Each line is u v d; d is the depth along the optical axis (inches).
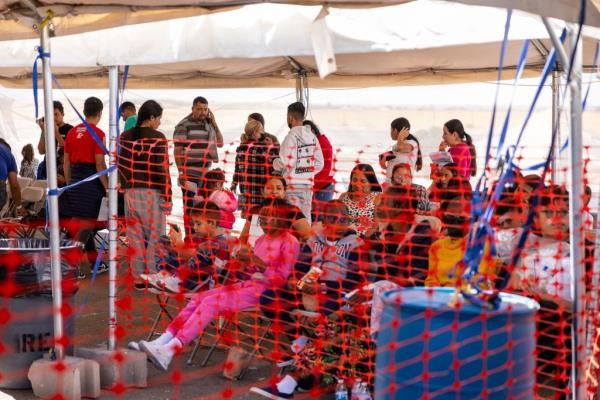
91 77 432.8
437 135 528.7
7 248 197.8
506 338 124.6
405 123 341.7
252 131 364.2
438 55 344.5
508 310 125.0
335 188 381.1
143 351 209.5
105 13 189.6
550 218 197.9
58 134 414.9
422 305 126.0
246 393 200.5
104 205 324.5
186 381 210.7
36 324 196.2
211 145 378.6
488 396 123.6
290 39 265.9
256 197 340.8
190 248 252.5
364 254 222.5
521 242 131.9
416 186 266.8
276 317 212.5
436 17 240.8
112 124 219.9
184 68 399.9
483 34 237.6
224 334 239.8
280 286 219.5
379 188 287.0
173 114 550.0
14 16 184.9
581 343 146.1
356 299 203.2
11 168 367.9
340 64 369.1
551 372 194.7
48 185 190.1
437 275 186.9
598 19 150.6
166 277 241.4
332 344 195.3
